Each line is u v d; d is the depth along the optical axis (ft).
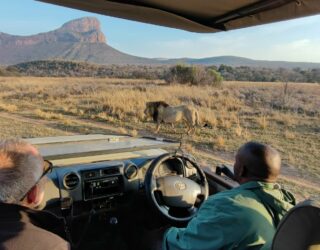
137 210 10.91
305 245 5.05
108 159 10.75
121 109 60.39
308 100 82.58
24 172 5.10
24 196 5.12
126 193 10.37
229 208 6.59
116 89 99.50
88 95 86.12
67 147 10.79
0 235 4.69
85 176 9.61
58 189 9.30
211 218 6.72
